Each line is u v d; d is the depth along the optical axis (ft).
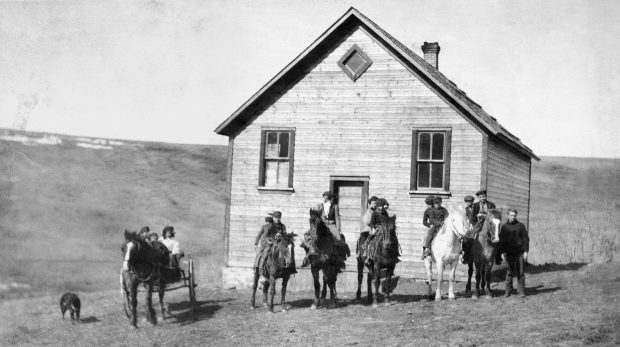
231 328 41.98
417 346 33.58
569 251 91.25
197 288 63.31
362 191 61.16
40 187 187.42
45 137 228.43
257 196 64.03
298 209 62.49
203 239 158.71
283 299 46.50
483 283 48.49
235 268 63.62
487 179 57.47
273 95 64.64
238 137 65.31
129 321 47.06
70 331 45.70
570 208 158.61
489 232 44.93
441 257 45.52
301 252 61.77
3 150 203.72
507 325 36.37
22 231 150.61
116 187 204.44
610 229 119.34
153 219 181.37
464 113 58.13
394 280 53.52
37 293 89.20
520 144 68.03
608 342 31.32
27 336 46.19
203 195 212.02
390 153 60.18
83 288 99.55
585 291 46.06
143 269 44.73
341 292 57.16
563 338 32.48
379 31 60.70
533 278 58.03
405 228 58.85
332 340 36.58
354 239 60.95
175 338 40.50
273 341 37.50
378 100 61.11
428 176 59.57
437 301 45.62
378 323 39.99
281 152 64.54
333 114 62.39
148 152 245.45
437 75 63.72
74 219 168.14
